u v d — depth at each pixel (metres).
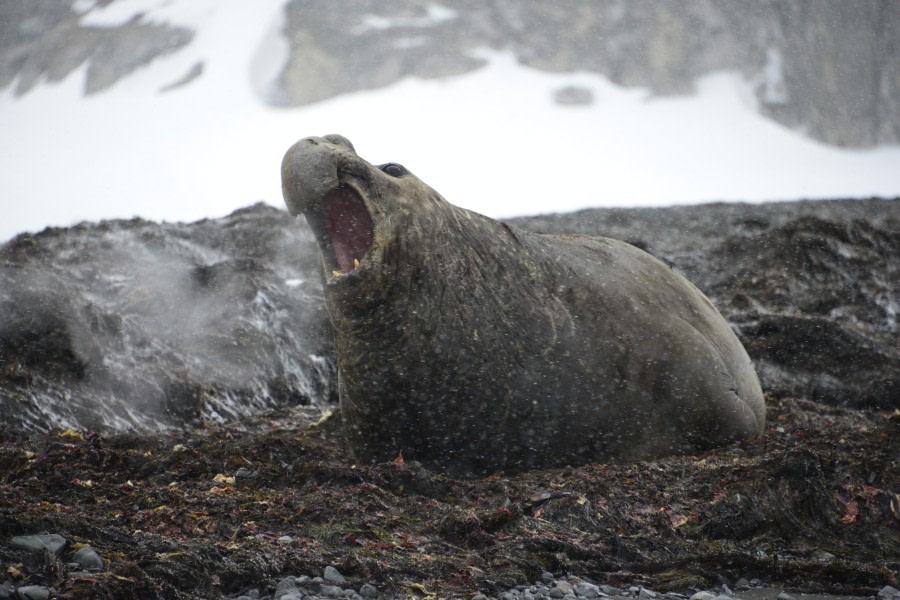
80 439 31.95
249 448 30.73
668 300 32.78
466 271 29.19
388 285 27.75
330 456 31.84
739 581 22.16
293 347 49.12
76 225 64.38
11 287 41.91
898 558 23.83
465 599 19.00
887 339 53.22
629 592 20.88
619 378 29.97
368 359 28.59
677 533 24.36
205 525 21.81
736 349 34.38
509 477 29.41
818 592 21.83
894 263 68.38
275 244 66.12
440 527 22.77
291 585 18.73
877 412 46.53
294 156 27.14
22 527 18.81
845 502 26.20
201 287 50.56
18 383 37.69
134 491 24.53
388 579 19.59
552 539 22.61
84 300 43.62
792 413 40.16
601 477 27.39
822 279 66.00
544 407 29.41
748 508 25.23
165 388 41.56
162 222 68.81
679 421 30.91
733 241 71.19
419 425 29.34
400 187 28.78
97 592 16.72
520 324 29.39
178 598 17.61
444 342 28.45
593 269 31.86
